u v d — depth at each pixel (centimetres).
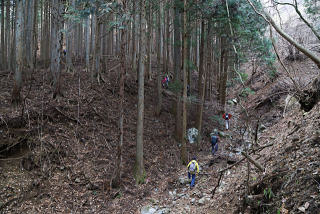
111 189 804
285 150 555
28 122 852
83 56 2338
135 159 1000
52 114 952
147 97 1609
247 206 512
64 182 764
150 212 711
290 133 627
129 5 836
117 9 778
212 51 2061
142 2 891
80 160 861
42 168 763
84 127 1012
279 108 1244
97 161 895
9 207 628
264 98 1353
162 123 1412
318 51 618
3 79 1174
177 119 1321
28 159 762
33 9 1337
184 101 1080
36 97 1017
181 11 1158
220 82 1703
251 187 518
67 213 676
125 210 738
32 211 644
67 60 1500
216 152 1162
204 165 1049
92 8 762
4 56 1545
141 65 890
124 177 884
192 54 2456
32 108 920
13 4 1616
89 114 1094
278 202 425
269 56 846
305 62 1177
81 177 804
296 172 436
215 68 2252
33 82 1153
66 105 1043
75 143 913
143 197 817
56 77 1062
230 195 646
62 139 891
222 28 1108
